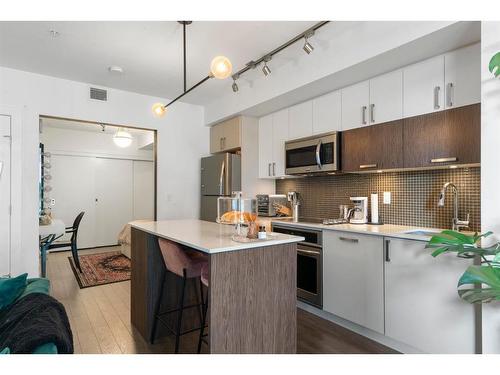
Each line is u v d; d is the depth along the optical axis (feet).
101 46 9.50
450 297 6.43
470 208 7.85
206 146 16.05
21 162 11.19
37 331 3.31
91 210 21.42
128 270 15.07
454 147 7.16
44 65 10.97
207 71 11.48
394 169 8.70
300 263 10.14
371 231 7.98
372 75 8.95
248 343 5.72
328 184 11.89
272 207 13.14
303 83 9.84
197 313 8.67
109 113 13.29
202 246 5.47
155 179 14.66
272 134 13.14
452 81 7.27
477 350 6.06
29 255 11.43
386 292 7.60
